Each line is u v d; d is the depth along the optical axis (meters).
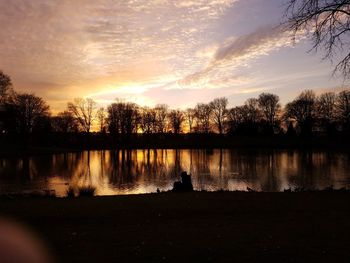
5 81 83.62
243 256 8.56
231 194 18.53
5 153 78.00
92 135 129.50
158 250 9.07
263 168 49.69
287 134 121.19
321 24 19.23
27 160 68.06
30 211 13.98
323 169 47.16
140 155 85.19
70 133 126.81
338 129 108.06
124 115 131.62
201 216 12.95
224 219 12.45
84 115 127.62
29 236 10.52
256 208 14.24
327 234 10.39
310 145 103.94
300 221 12.01
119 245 9.54
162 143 126.62
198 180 38.31
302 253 8.74
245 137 126.38
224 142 121.81
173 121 143.12
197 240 9.89
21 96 100.62
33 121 104.06
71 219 12.63
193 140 130.75
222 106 138.88
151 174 45.62
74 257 8.64
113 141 129.25
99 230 11.15
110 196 19.08
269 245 9.38
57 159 71.56
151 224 11.84
